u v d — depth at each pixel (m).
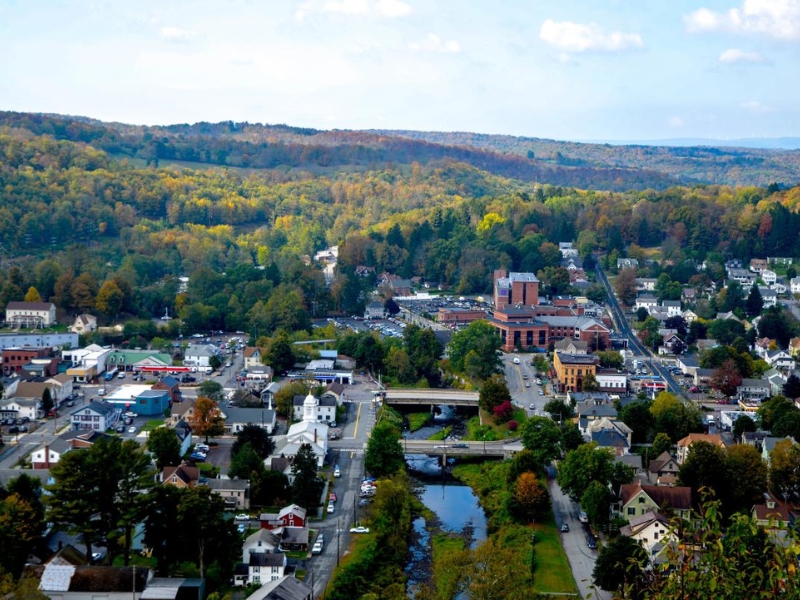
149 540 156.38
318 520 185.00
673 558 60.31
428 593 145.38
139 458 165.00
